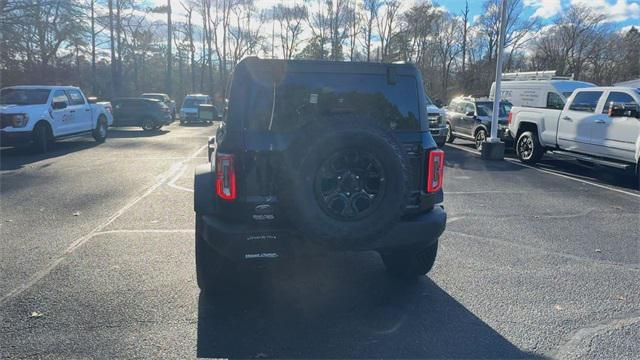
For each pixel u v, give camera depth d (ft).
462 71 197.16
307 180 11.34
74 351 11.42
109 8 124.67
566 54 224.94
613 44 220.02
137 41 166.09
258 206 12.32
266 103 12.73
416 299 14.69
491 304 14.33
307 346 11.86
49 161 43.14
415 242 13.26
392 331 12.64
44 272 16.47
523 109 44.75
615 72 221.87
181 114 100.48
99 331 12.41
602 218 24.82
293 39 198.70
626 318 13.43
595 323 13.12
